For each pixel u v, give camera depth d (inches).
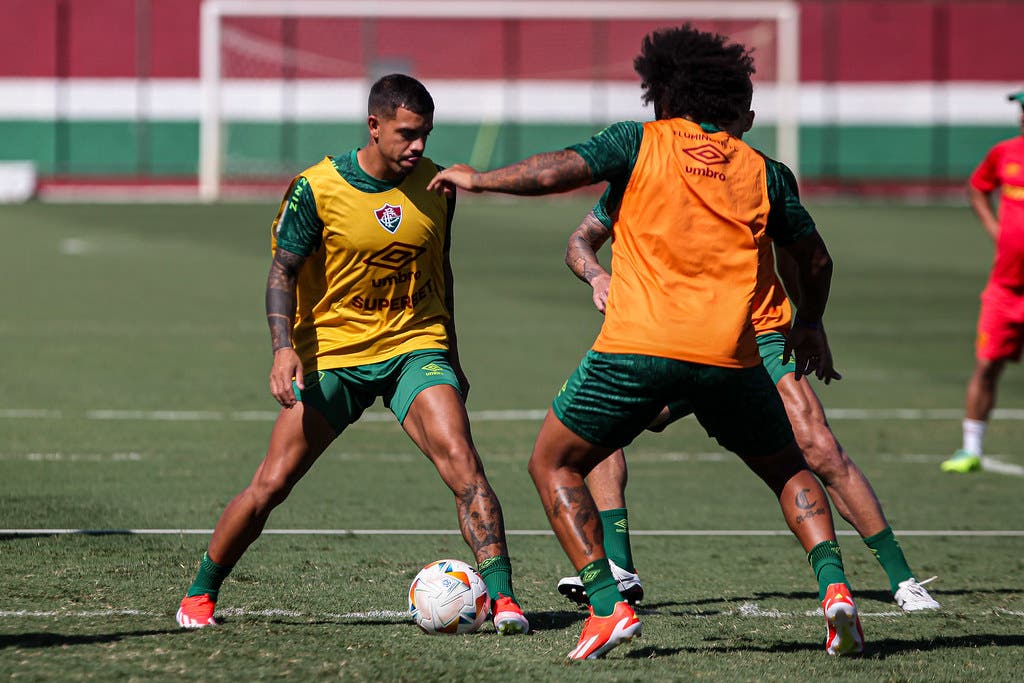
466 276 2994.6
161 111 5910.4
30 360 1870.1
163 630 700.0
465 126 6072.8
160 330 2198.6
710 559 950.4
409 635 707.4
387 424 1512.1
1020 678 642.8
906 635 737.0
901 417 1606.8
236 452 1304.1
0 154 5880.9
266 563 888.9
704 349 628.1
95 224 4104.3
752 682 624.4
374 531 1003.3
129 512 1035.3
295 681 609.3
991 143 6033.5
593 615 657.0
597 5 5679.1
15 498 1077.8
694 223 632.4
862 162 6038.4
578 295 2709.2
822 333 697.0
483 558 717.9
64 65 5876.0
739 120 704.4
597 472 806.5
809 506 659.4
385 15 5757.9
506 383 1768.0
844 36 6013.8
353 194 711.7
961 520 1102.4
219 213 4542.3
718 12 5580.7
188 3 5910.4
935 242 3882.9
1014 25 6003.9
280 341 693.9
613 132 639.1
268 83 5940.0
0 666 619.2
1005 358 1315.2
